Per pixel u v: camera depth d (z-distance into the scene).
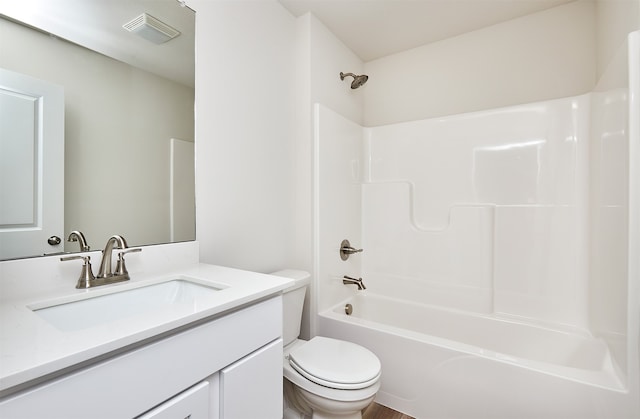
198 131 1.26
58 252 0.89
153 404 0.60
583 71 1.72
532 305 1.69
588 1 1.71
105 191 0.99
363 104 2.47
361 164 2.27
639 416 0.98
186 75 1.22
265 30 1.62
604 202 1.32
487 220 1.81
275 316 0.93
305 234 1.81
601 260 1.36
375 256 2.22
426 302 2.00
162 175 1.14
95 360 0.52
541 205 1.69
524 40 1.88
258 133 1.57
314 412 1.21
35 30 0.85
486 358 1.25
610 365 1.17
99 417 0.52
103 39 0.99
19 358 0.45
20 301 0.75
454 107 2.11
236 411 0.78
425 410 1.39
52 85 0.88
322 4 1.75
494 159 1.83
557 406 1.11
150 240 1.10
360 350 1.31
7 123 0.80
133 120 1.06
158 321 0.61
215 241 1.33
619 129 1.14
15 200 0.81
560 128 1.65
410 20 1.91
